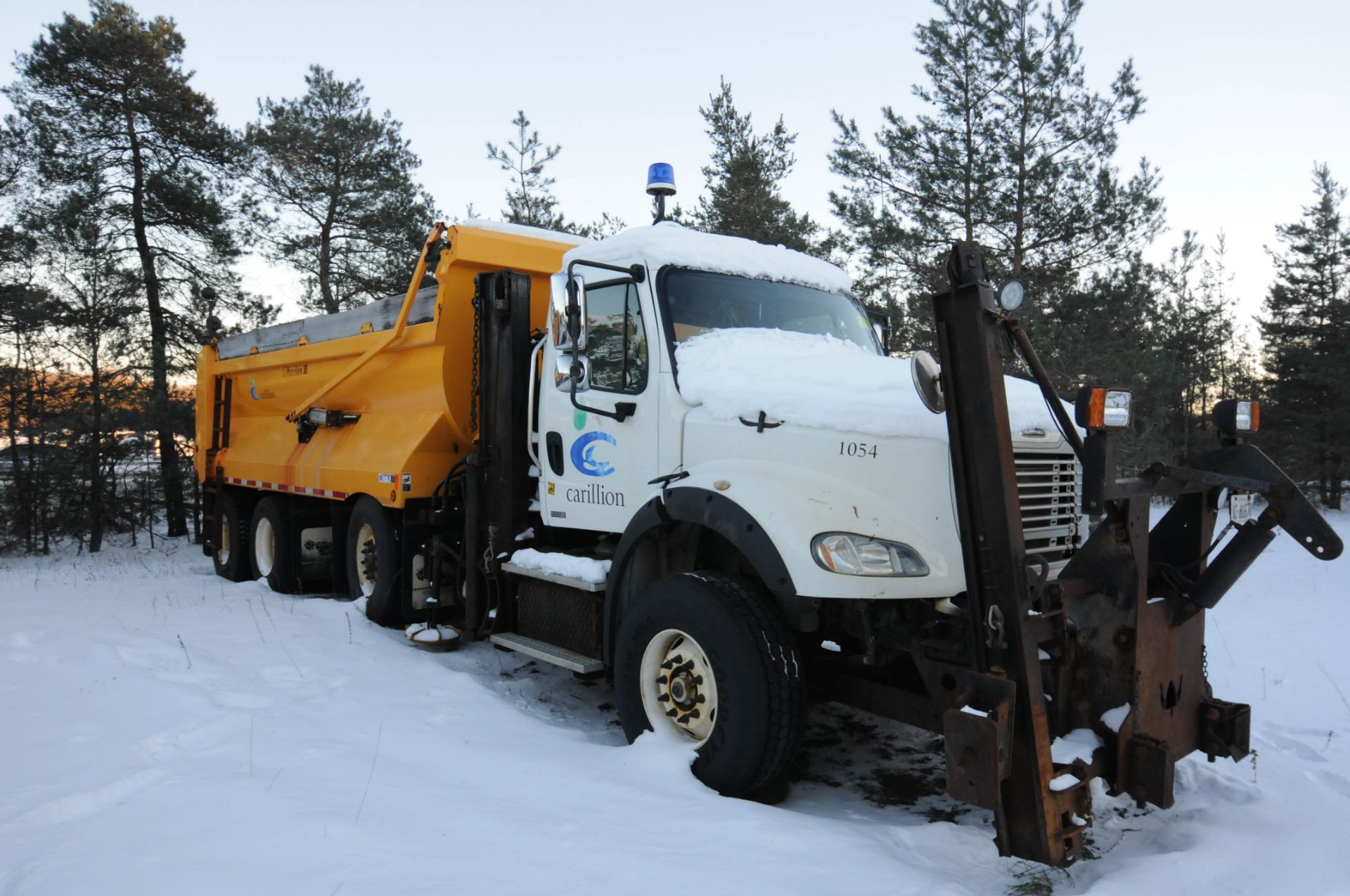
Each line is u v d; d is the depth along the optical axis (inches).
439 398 266.5
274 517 358.9
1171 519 146.3
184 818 123.3
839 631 156.8
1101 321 653.9
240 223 840.3
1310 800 146.1
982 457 123.1
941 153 640.4
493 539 228.1
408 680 211.8
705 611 150.0
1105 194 614.2
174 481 761.6
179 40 821.9
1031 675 118.6
